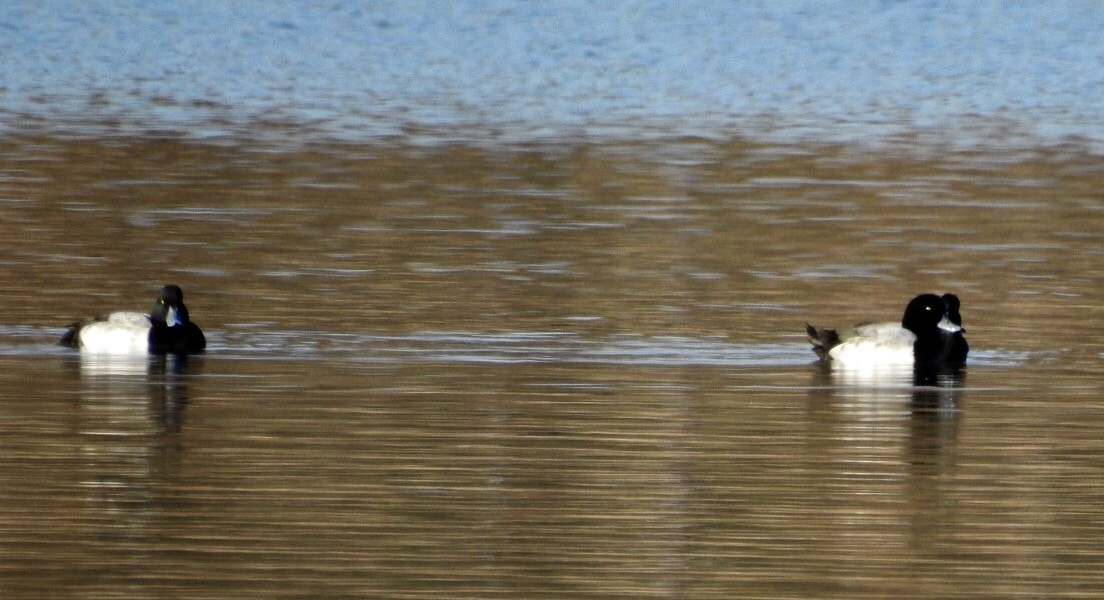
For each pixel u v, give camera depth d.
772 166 75.12
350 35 131.25
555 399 36.84
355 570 26.95
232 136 84.62
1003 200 66.56
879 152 79.94
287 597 25.84
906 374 39.94
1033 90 105.50
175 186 68.31
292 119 91.94
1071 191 68.94
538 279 50.59
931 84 108.25
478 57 121.00
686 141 83.44
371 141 83.19
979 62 117.06
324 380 38.16
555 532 28.70
